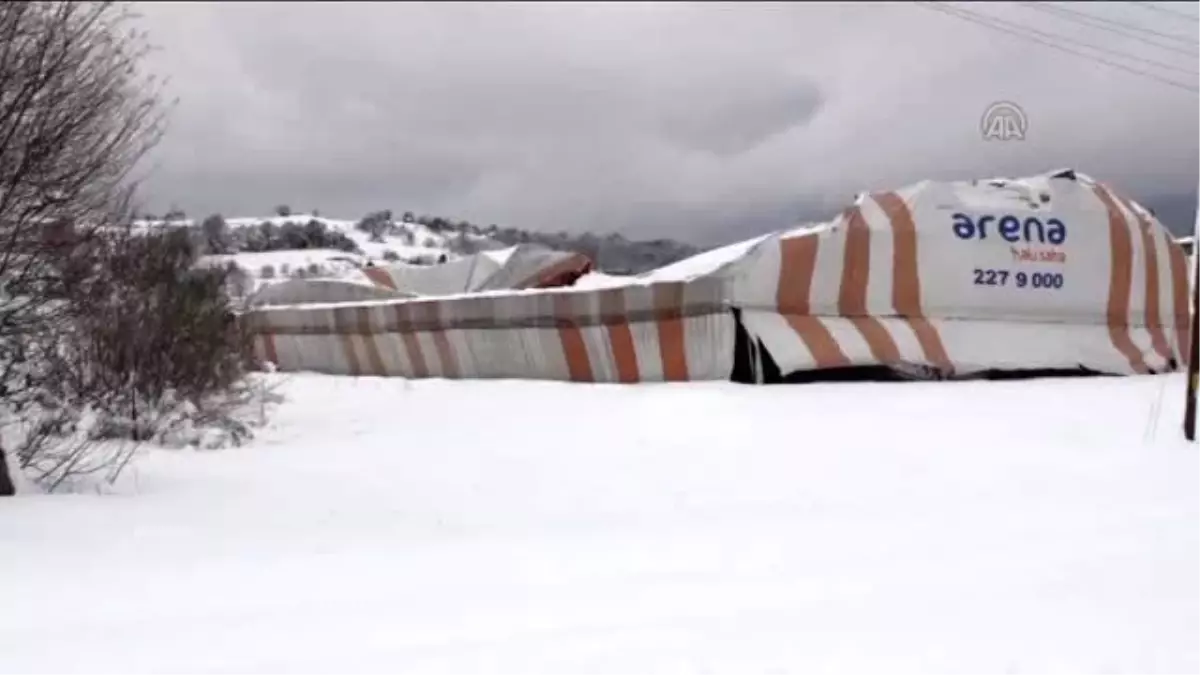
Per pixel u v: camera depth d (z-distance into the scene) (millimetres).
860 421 13102
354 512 8094
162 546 6633
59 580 5715
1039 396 15359
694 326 18516
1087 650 4570
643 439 12516
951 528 6934
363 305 25406
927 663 4426
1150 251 20922
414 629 4898
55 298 9633
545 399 16984
